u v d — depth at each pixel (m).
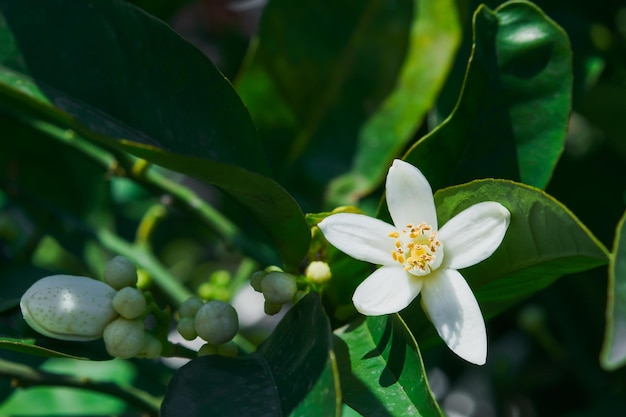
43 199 0.47
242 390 0.30
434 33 0.40
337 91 0.41
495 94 0.34
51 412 0.45
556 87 0.34
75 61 0.32
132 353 0.32
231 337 0.33
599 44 0.42
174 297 0.43
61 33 0.32
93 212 0.48
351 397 0.31
